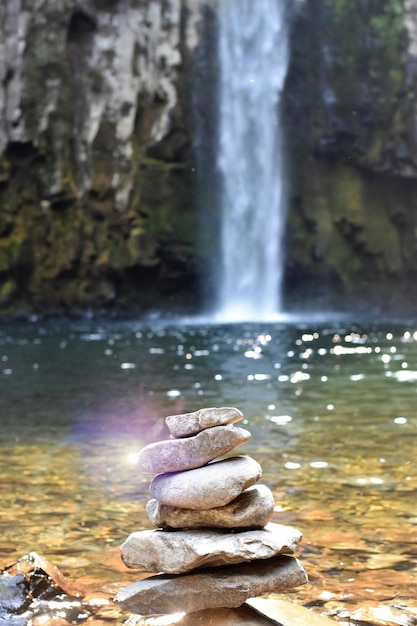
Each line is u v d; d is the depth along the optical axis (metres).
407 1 35.50
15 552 3.67
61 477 5.23
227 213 34.38
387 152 35.00
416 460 5.59
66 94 32.00
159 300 33.00
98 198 31.83
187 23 34.09
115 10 33.00
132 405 8.80
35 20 31.73
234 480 2.68
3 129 30.97
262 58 35.47
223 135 34.38
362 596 3.06
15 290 30.36
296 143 35.62
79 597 3.08
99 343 19.33
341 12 35.31
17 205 30.91
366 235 35.25
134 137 32.62
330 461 5.58
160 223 32.19
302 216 35.38
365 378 11.16
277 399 9.07
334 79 34.97
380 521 4.08
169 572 2.64
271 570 2.68
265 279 35.25
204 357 15.22
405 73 35.06
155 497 2.76
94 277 31.44
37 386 10.76
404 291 35.38
